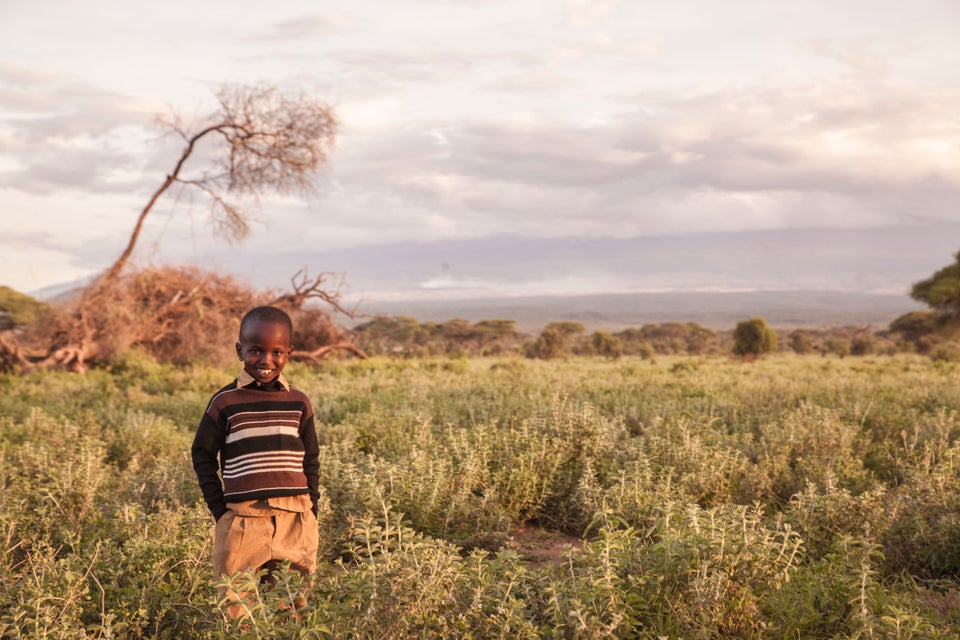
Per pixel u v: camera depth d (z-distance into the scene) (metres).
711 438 8.05
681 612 3.48
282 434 3.41
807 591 3.84
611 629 3.13
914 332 68.62
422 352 38.41
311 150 28.98
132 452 8.51
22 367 22.23
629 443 7.59
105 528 5.22
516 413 9.93
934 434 8.66
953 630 3.69
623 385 14.73
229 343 25.45
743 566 3.57
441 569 3.21
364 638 3.03
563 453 6.99
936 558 4.87
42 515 5.39
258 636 2.89
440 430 8.74
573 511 6.23
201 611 3.67
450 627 3.18
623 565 3.54
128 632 3.64
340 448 7.45
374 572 3.13
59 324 23.70
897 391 13.96
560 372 20.31
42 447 7.20
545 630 3.23
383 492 5.70
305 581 3.42
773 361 39.75
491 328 86.00
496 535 5.66
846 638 3.43
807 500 5.34
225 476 3.40
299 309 28.64
